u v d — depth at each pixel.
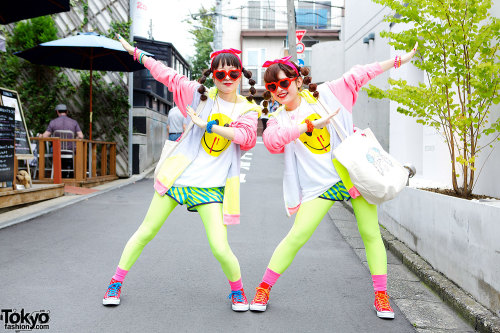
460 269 3.63
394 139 9.29
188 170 3.32
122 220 6.47
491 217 3.13
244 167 13.60
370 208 3.34
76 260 4.47
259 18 31.14
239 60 3.29
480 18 4.43
